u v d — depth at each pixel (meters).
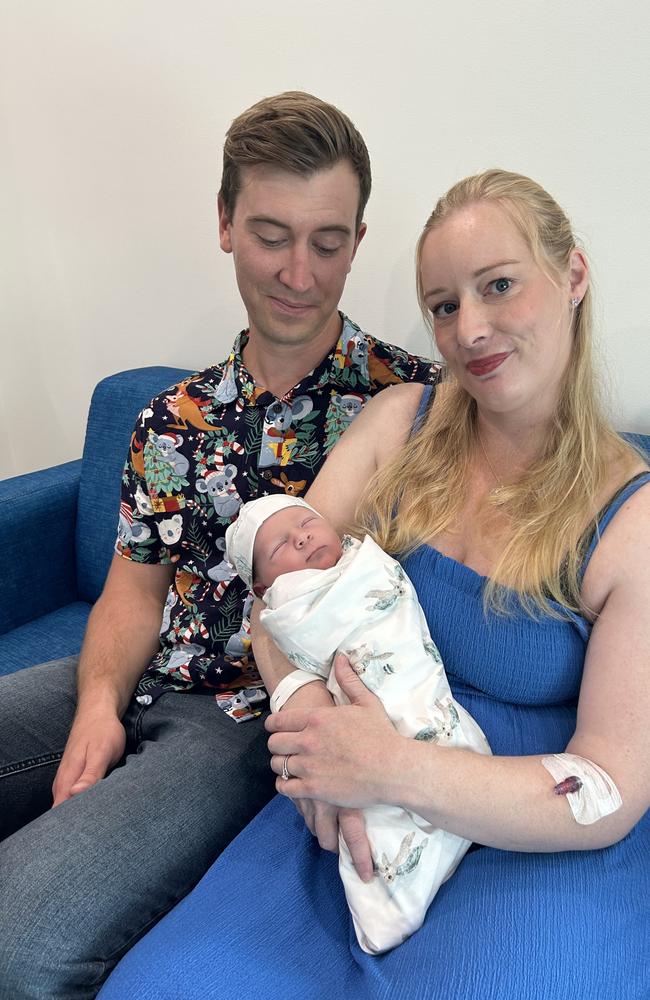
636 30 1.21
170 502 1.35
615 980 0.79
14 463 2.47
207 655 1.32
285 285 1.20
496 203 0.94
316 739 0.91
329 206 1.16
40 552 1.78
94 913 0.95
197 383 1.36
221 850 1.10
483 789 0.84
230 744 1.20
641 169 1.27
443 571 1.02
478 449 1.09
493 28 1.33
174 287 1.92
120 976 0.85
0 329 2.27
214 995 0.80
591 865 0.86
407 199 1.51
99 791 1.10
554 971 0.77
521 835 0.83
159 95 1.75
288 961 0.84
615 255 1.34
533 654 0.95
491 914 0.81
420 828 0.88
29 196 2.05
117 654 1.32
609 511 0.94
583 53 1.26
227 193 1.22
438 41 1.38
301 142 1.11
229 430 1.33
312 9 1.49
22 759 1.25
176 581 1.39
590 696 0.88
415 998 0.76
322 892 0.95
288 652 1.02
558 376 0.99
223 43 1.62
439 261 0.96
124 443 1.75
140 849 1.03
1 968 0.90
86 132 1.89
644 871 0.89
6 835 1.25
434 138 1.44
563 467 0.99
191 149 1.76
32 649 1.65
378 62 1.45
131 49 1.75
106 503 1.77
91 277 2.05
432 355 1.57
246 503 1.21
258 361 1.33
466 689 1.01
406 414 1.20
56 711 1.30
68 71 1.86
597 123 1.29
